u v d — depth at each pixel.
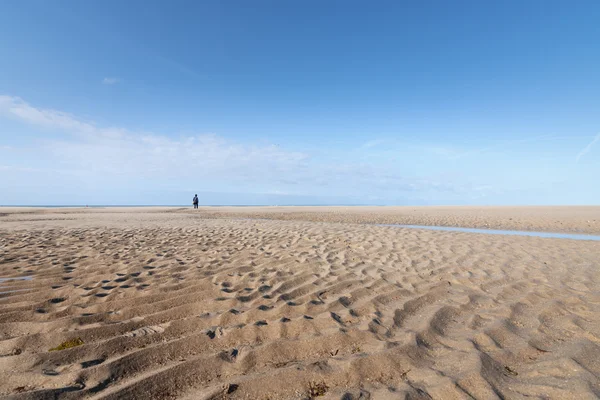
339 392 2.20
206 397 2.11
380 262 6.25
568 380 2.33
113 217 19.77
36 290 4.32
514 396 2.17
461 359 2.64
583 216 21.02
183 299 4.07
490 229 14.53
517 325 3.39
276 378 2.34
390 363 2.56
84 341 2.85
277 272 5.43
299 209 35.03
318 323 3.34
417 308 3.89
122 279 4.92
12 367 2.37
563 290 4.64
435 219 19.64
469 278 5.23
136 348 2.75
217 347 2.81
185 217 20.33
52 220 16.84
